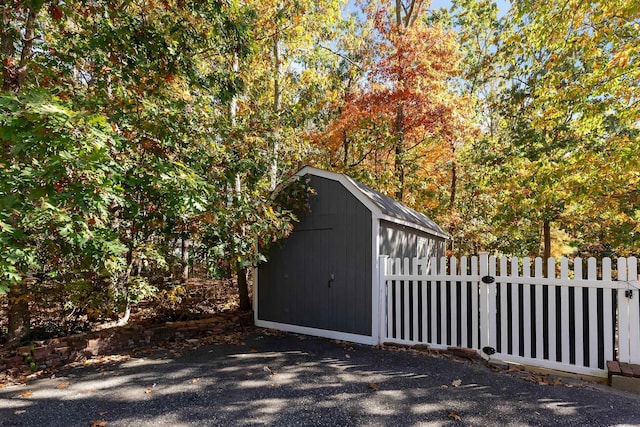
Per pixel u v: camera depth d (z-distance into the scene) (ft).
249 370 14.42
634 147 19.92
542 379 12.97
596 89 22.09
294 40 31.24
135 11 16.48
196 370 14.49
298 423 9.95
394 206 23.52
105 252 14.33
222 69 19.15
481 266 15.49
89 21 16.05
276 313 22.63
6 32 14.90
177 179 13.88
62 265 16.97
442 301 16.60
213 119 19.92
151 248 19.77
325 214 20.84
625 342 12.62
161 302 22.74
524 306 14.39
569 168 23.32
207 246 19.51
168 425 9.91
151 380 13.41
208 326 21.24
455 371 13.93
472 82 49.98
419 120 39.09
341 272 19.98
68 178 11.17
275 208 21.99
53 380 13.53
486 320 15.23
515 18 23.09
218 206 18.22
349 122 39.50
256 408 10.91
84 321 19.88
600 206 25.03
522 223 40.96
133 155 14.85
